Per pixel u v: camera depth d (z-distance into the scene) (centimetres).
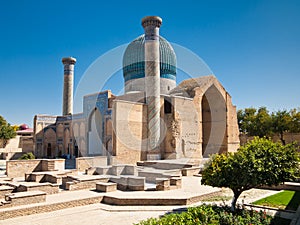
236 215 847
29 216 974
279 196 1252
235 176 881
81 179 1427
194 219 754
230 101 3152
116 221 912
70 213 1017
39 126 3622
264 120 3772
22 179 1725
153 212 1024
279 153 888
